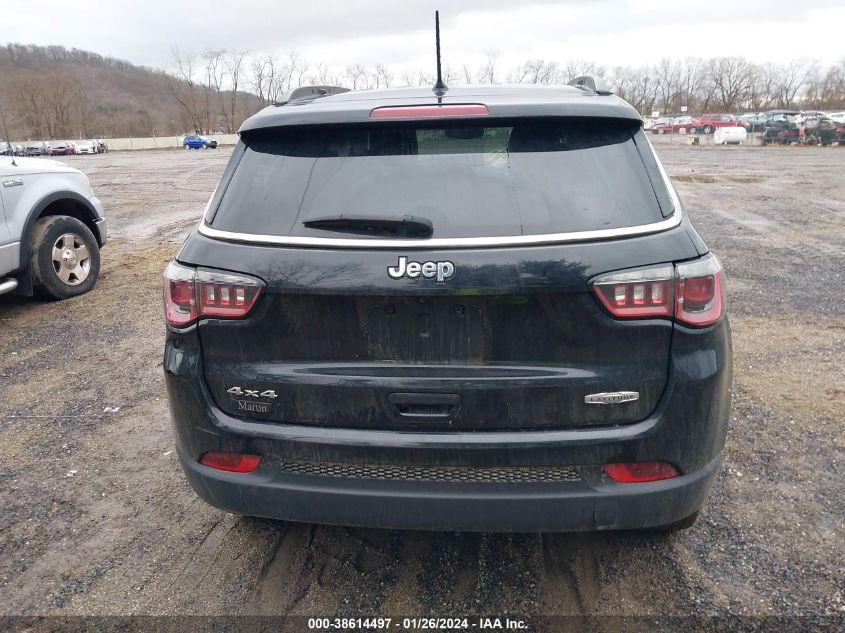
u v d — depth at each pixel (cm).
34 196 649
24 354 538
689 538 284
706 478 220
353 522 225
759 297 636
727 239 924
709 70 9988
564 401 209
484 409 211
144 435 397
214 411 229
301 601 256
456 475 216
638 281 204
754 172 1981
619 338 207
